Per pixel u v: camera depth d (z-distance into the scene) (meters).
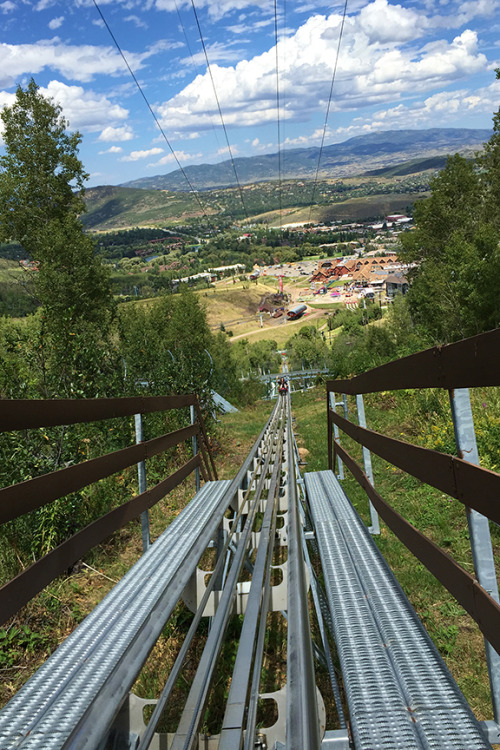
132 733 1.93
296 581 2.03
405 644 2.25
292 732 1.14
